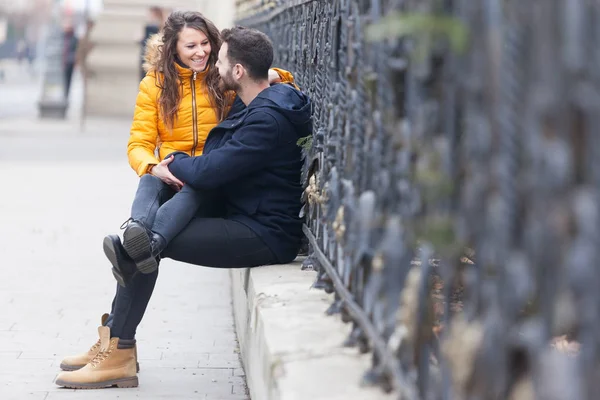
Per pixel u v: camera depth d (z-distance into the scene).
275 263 9.65
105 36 51.66
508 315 3.50
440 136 4.30
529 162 3.31
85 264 16.09
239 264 9.55
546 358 3.24
